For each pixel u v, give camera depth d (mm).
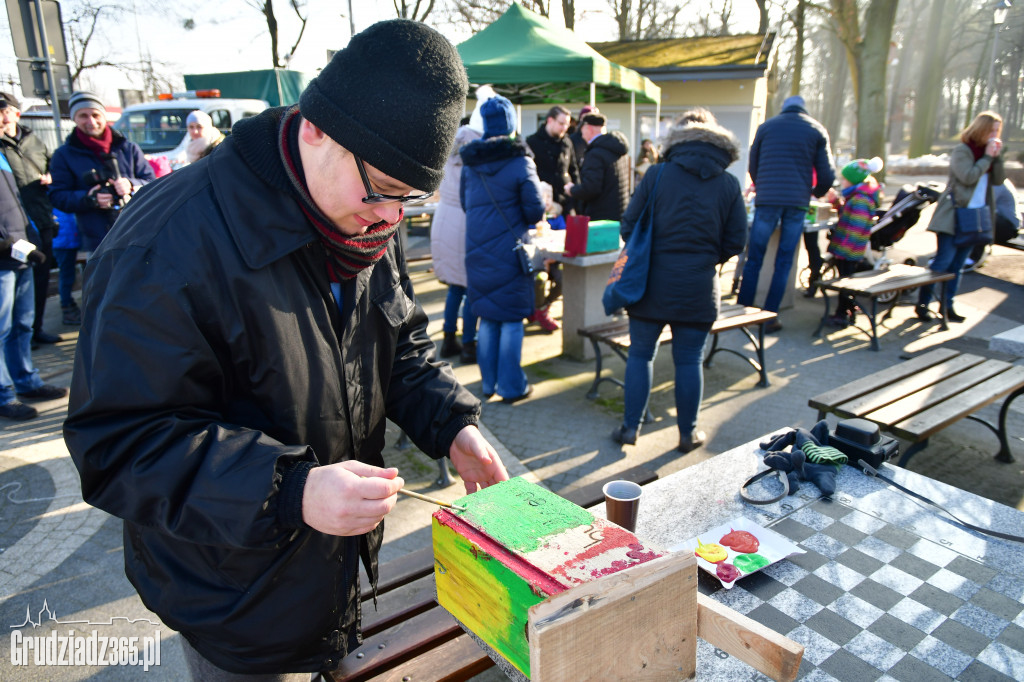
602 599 908
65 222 5770
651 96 11266
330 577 1229
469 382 4656
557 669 878
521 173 3889
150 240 1012
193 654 1269
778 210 5348
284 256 1105
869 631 1399
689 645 1051
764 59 15320
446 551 1220
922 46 25109
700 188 3127
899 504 1929
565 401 4344
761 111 17281
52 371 4824
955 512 1863
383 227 1229
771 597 1510
